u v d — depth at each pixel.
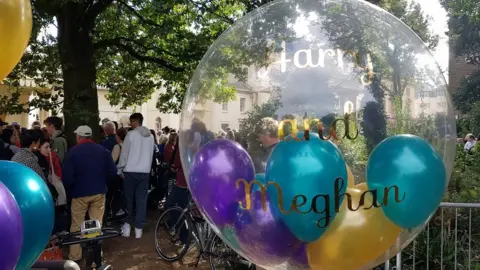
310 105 2.09
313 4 2.28
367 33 2.19
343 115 2.09
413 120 2.18
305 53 2.15
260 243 2.17
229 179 2.16
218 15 8.34
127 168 7.04
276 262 2.27
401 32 2.30
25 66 9.12
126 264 6.06
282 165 2.03
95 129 8.30
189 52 9.32
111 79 12.60
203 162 2.24
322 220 2.04
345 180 2.04
